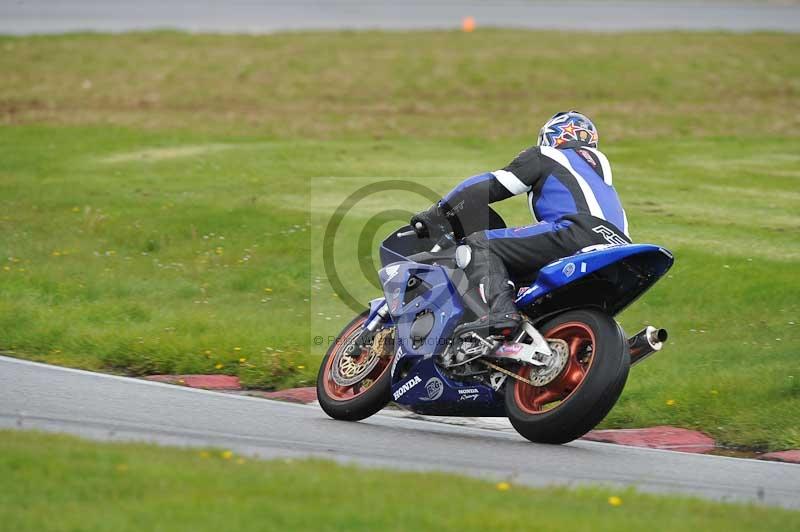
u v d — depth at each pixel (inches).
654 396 1178.6
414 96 3592.5
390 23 5118.1
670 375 1243.2
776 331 1405.0
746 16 5447.8
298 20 5137.8
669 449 1036.5
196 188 2247.8
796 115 3299.7
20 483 673.0
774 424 1083.3
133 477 692.7
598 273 920.9
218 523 606.9
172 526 599.5
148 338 1300.4
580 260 916.0
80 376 1167.6
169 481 687.7
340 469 749.9
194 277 1674.5
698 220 1972.2
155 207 2068.2
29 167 2449.6
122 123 3068.4
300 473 724.7
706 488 849.5
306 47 4293.8
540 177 983.6
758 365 1266.0
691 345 1363.2
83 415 977.5
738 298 1535.4
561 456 928.3
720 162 2571.4
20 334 1326.3
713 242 1813.5
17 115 3147.1
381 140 2896.2
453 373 971.3
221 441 903.7
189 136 2881.4
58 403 1022.4
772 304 1507.1
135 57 4035.4
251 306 1540.4
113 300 1537.9
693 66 4008.4
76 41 4276.6
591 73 3912.4
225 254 1780.3
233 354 1269.7
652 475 882.8
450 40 4488.2
